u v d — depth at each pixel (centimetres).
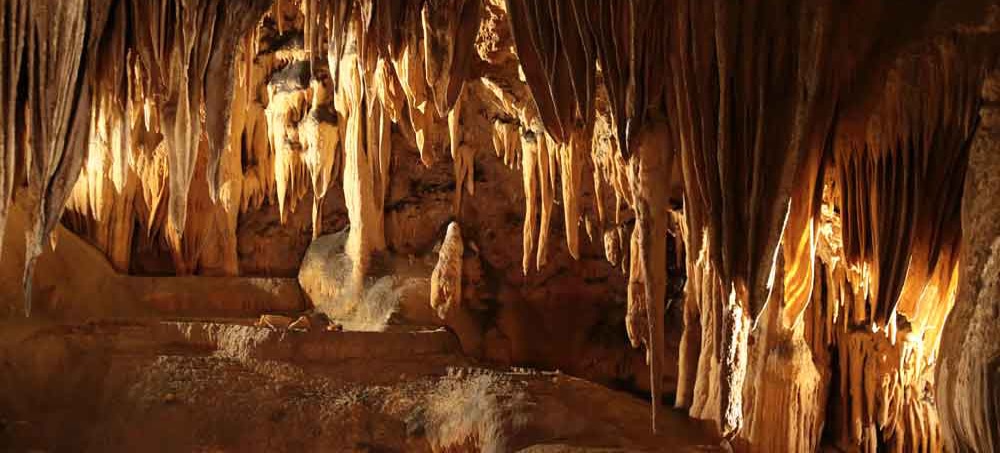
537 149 1028
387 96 941
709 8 586
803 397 839
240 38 641
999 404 521
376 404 942
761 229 583
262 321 1130
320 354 1017
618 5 610
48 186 584
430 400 947
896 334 833
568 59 623
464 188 1284
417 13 741
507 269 1267
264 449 876
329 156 1193
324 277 1238
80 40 582
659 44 604
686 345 936
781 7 582
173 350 1010
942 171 625
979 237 565
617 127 614
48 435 884
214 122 638
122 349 990
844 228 669
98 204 1150
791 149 582
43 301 1060
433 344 1064
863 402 877
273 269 1295
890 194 640
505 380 927
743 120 584
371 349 1035
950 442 571
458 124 1145
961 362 553
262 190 1282
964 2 596
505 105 1017
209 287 1202
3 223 564
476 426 870
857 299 862
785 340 827
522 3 643
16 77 559
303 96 1191
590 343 1230
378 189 1213
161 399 909
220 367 970
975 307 555
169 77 634
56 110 573
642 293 945
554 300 1262
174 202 639
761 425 824
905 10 616
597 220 1231
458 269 1177
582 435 841
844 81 609
